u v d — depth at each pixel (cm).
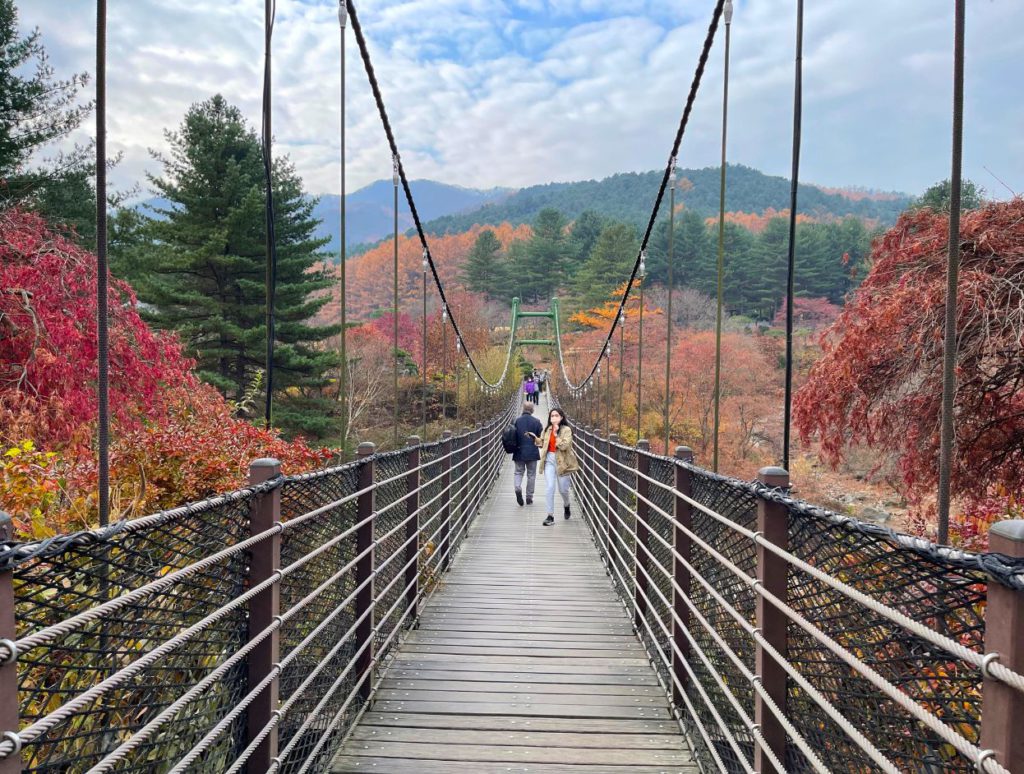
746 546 207
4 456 379
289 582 210
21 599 106
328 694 241
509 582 560
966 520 604
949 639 100
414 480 436
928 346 651
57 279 555
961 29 191
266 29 308
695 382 2311
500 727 300
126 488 450
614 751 279
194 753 138
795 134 258
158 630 140
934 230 677
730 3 349
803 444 786
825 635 142
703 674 273
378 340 2419
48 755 113
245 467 497
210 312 1656
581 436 1006
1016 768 89
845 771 145
